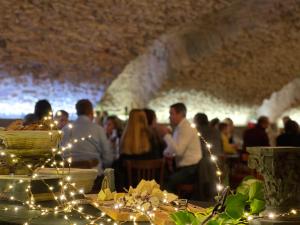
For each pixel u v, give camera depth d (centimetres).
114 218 187
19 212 209
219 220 156
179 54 959
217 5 822
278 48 1042
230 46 981
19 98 867
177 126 562
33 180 219
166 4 785
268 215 158
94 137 481
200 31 924
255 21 929
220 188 177
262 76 1147
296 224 158
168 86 1041
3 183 227
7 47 764
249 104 1255
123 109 1027
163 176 529
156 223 182
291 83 1248
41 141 232
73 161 454
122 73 947
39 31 757
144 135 518
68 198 229
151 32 850
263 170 164
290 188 161
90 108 490
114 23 791
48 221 194
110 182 242
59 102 919
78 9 736
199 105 1162
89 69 876
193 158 552
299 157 162
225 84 1124
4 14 707
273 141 1132
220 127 873
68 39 791
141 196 204
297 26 975
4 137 232
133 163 507
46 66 830
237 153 884
